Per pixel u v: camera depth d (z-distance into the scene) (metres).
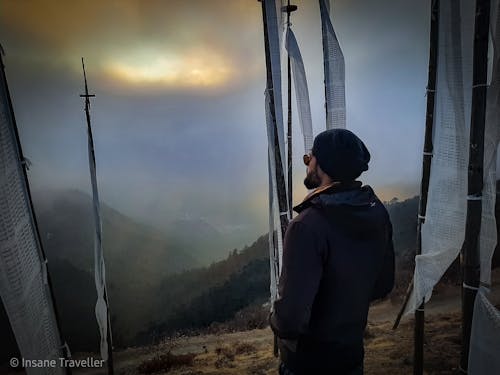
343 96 3.61
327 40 3.59
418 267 2.98
